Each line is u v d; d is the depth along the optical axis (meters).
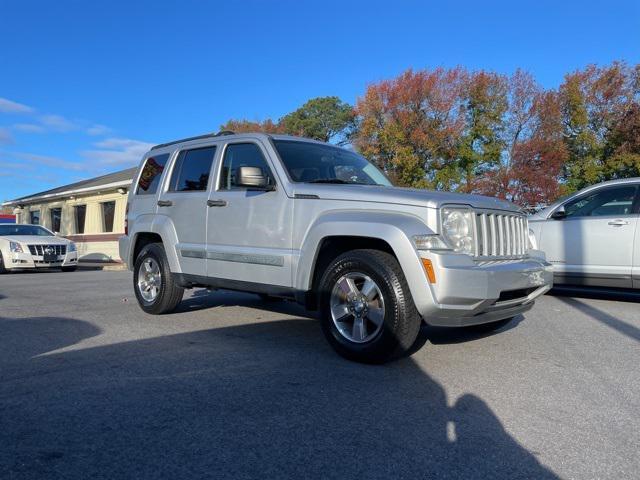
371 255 4.51
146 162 7.33
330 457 2.89
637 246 7.68
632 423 3.40
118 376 4.27
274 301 8.13
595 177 29.70
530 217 8.88
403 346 4.41
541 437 3.18
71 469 2.76
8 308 7.65
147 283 7.02
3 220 35.28
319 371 4.42
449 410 3.57
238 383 4.10
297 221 5.09
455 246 4.39
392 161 29.41
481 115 30.31
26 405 3.63
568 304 8.00
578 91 30.05
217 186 6.02
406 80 29.50
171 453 2.94
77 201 27.11
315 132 46.44
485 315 4.52
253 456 2.90
